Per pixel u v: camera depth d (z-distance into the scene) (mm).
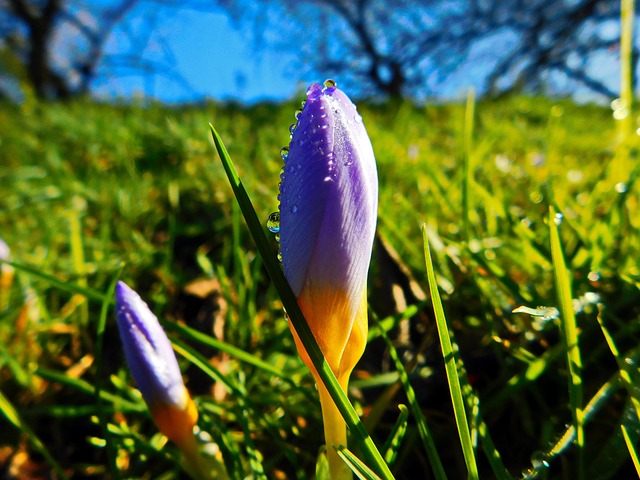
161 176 320
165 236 244
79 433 133
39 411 124
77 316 173
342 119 60
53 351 162
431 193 192
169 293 177
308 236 60
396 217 197
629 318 114
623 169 171
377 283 152
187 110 729
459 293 135
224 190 261
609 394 83
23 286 173
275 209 216
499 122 468
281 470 110
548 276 140
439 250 146
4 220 285
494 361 117
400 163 279
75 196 287
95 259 213
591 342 111
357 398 119
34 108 693
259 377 131
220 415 120
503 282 121
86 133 428
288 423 114
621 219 145
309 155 59
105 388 143
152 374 80
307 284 62
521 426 104
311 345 63
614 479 85
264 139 362
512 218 149
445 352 69
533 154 321
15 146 449
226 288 151
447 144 394
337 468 71
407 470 103
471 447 69
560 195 187
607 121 570
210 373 107
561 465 89
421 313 132
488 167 256
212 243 227
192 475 88
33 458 128
